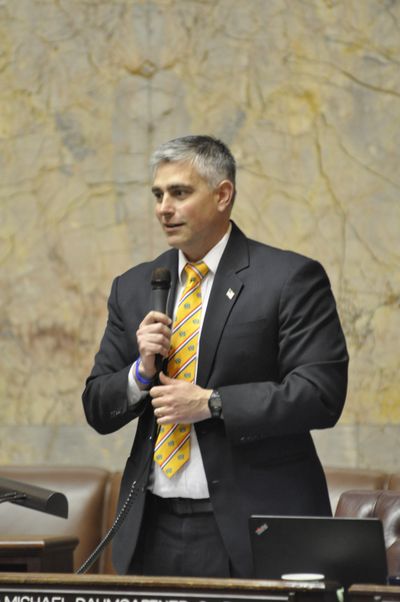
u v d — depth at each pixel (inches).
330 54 689.6
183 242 401.7
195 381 391.5
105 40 714.2
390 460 658.8
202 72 704.4
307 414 375.2
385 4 685.3
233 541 370.6
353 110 685.3
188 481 381.4
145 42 709.9
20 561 511.8
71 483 624.1
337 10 690.2
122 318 420.5
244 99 698.2
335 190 682.8
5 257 708.0
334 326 397.7
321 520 305.4
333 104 687.7
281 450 386.9
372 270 674.2
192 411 372.8
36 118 714.8
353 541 301.6
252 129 695.7
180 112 704.4
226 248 410.6
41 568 510.6
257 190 691.4
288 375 383.2
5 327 703.1
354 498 525.0
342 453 661.9
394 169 677.3
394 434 659.4
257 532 313.6
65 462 686.5
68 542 535.5
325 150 686.5
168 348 381.1
